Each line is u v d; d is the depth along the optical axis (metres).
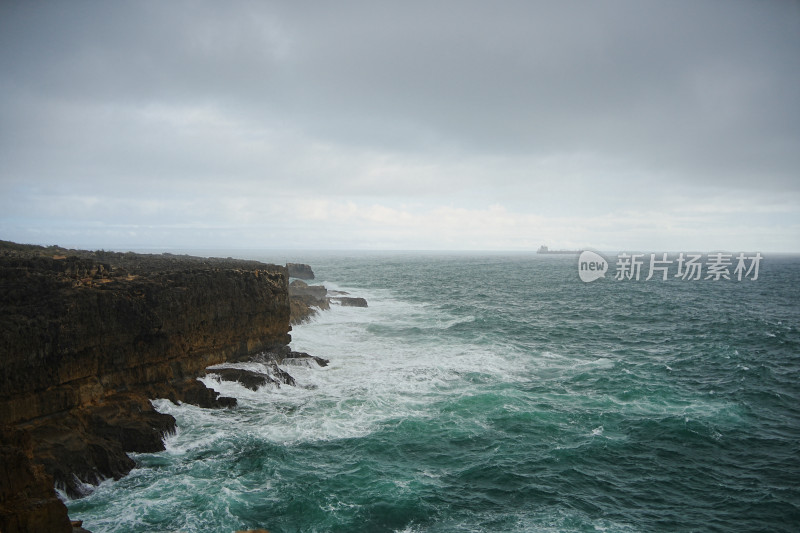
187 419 24.05
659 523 17.58
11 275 21.80
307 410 26.30
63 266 25.03
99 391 22.17
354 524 17.00
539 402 27.95
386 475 20.08
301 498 18.22
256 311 32.00
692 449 22.75
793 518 17.92
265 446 22.09
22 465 14.28
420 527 17.03
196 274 28.53
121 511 17.17
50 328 20.09
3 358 18.52
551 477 20.28
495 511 18.03
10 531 12.84
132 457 20.64
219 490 18.52
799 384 32.38
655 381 32.41
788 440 23.81
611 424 25.16
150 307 24.77
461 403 27.56
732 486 19.94
